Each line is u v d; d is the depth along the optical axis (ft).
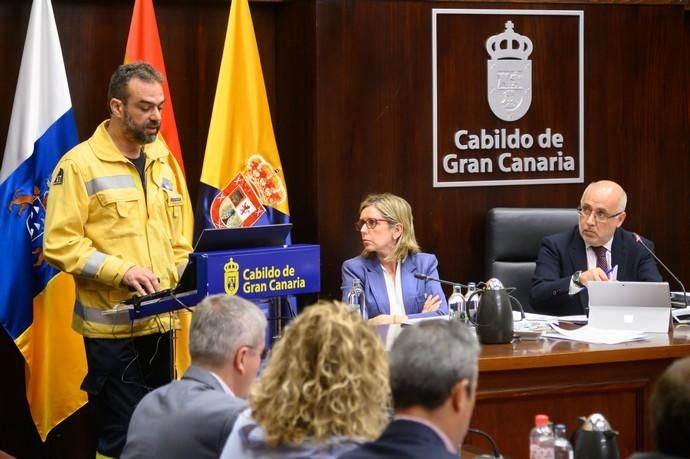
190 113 19.10
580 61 20.74
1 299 16.55
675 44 21.39
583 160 20.90
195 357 9.55
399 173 19.65
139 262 14.66
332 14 18.98
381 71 19.40
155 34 17.65
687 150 21.67
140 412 9.46
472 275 20.31
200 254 13.37
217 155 18.07
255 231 13.79
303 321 7.88
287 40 19.62
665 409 7.22
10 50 17.66
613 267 17.28
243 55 18.34
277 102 19.93
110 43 18.45
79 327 14.80
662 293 14.64
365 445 7.22
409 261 17.13
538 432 10.82
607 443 10.89
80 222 14.44
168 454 9.12
